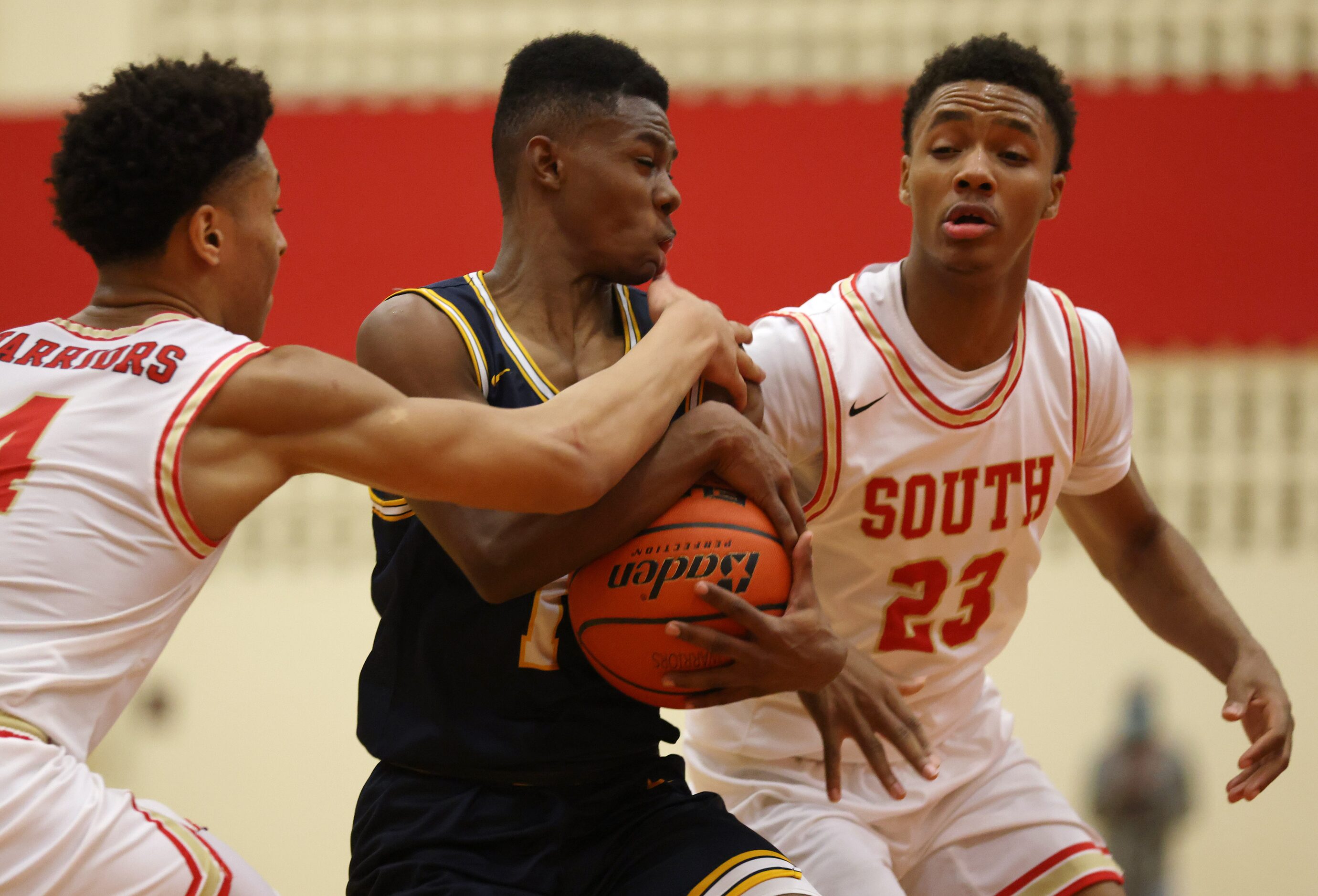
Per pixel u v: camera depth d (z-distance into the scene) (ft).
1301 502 43.91
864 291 16.14
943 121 15.21
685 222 44.47
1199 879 40.57
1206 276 43.62
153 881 11.05
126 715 44.34
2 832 10.39
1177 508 44.50
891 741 14.64
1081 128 43.88
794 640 12.69
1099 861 16.74
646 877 13.21
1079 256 43.98
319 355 11.76
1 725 10.64
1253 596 43.50
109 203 12.20
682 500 12.97
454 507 12.84
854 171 44.04
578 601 13.05
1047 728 42.14
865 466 15.62
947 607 16.48
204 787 43.93
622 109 13.52
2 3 48.11
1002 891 16.79
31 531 11.08
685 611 12.55
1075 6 45.73
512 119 13.87
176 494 11.22
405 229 45.62
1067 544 43.83
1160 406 44.37
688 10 47.03
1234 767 41.09
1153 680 42.27
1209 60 45.27
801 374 15.62
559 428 11.76
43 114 46.75
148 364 11.60
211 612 45.42
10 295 46.01
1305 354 43.55
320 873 43.09
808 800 16.60
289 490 46.39
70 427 11.39
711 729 17.40
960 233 14.93
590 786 13.74
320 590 45.60
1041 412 16.29
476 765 13.29
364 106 45.98
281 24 48.37
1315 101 43.11
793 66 46.68
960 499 15.97
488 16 47.93
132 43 48.26
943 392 15.69
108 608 11.17
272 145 45.91
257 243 12.91
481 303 13.70
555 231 13.78
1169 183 43.62
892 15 46.32
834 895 15.55
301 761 44.04
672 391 12.59
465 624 13.37
